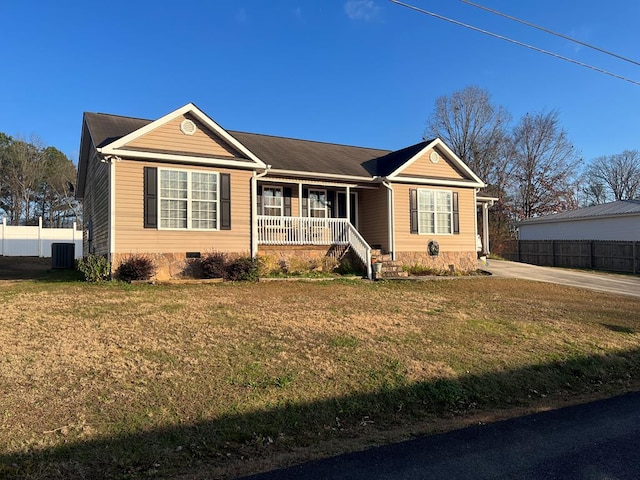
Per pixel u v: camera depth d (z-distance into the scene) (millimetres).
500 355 7152
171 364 5816
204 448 4117
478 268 19578
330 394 5383
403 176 17625
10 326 7102
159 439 4176
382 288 13383
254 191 14688
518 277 17672
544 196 39188
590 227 28234
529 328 8820
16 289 10805
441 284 14797
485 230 21516
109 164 12703
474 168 39750
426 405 5512
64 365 5551
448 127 40750
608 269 23781
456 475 3699
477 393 5906
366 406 5262
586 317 10156
